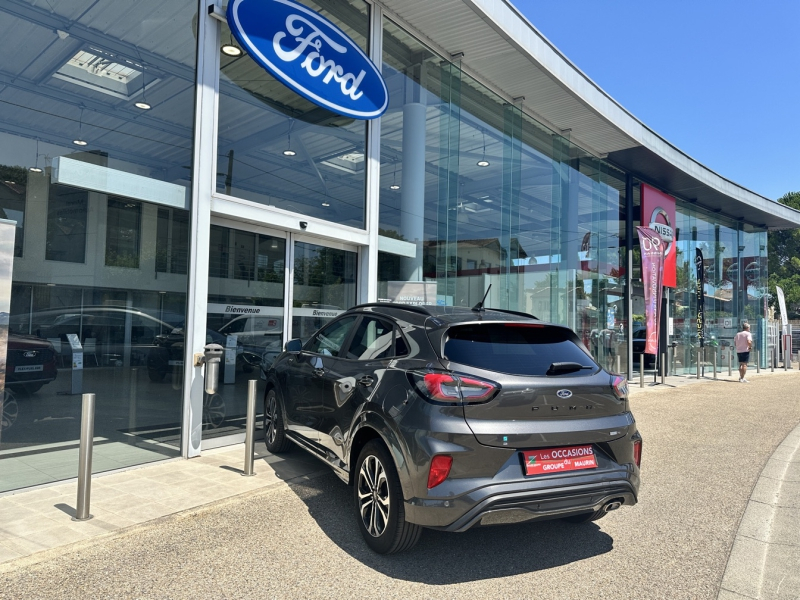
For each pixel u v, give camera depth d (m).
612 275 15.03
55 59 5.04
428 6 8.23
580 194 13.63
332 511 4.22
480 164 10.47
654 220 16.38
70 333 4.93
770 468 5.95
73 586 2.97
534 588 3.10
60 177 4.96
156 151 5.57
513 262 11.12
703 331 19.34
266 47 6.44
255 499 4.44
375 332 4.20
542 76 10.29
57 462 4.80
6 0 4.81
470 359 3.34
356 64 7.73
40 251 4.79
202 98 5.89
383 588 3.04
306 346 5.32
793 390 13.80
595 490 3.28
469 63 9.89
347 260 7.92
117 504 4.25
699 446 7.04
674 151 15.30
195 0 5.88
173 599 2.86
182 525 3.88
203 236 5.86
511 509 3.06
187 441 5.66
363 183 8.02
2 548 3.44
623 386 3.64
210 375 5.37
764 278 23.73
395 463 3.25
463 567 3.35
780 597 3.07
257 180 6.52
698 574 3.35
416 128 9.03
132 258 5.37
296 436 5.06
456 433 3.06
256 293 6.61
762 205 20.53
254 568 3.24
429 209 9.16
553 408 3.28
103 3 5.32
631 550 3.70
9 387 4.54
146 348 5.44
